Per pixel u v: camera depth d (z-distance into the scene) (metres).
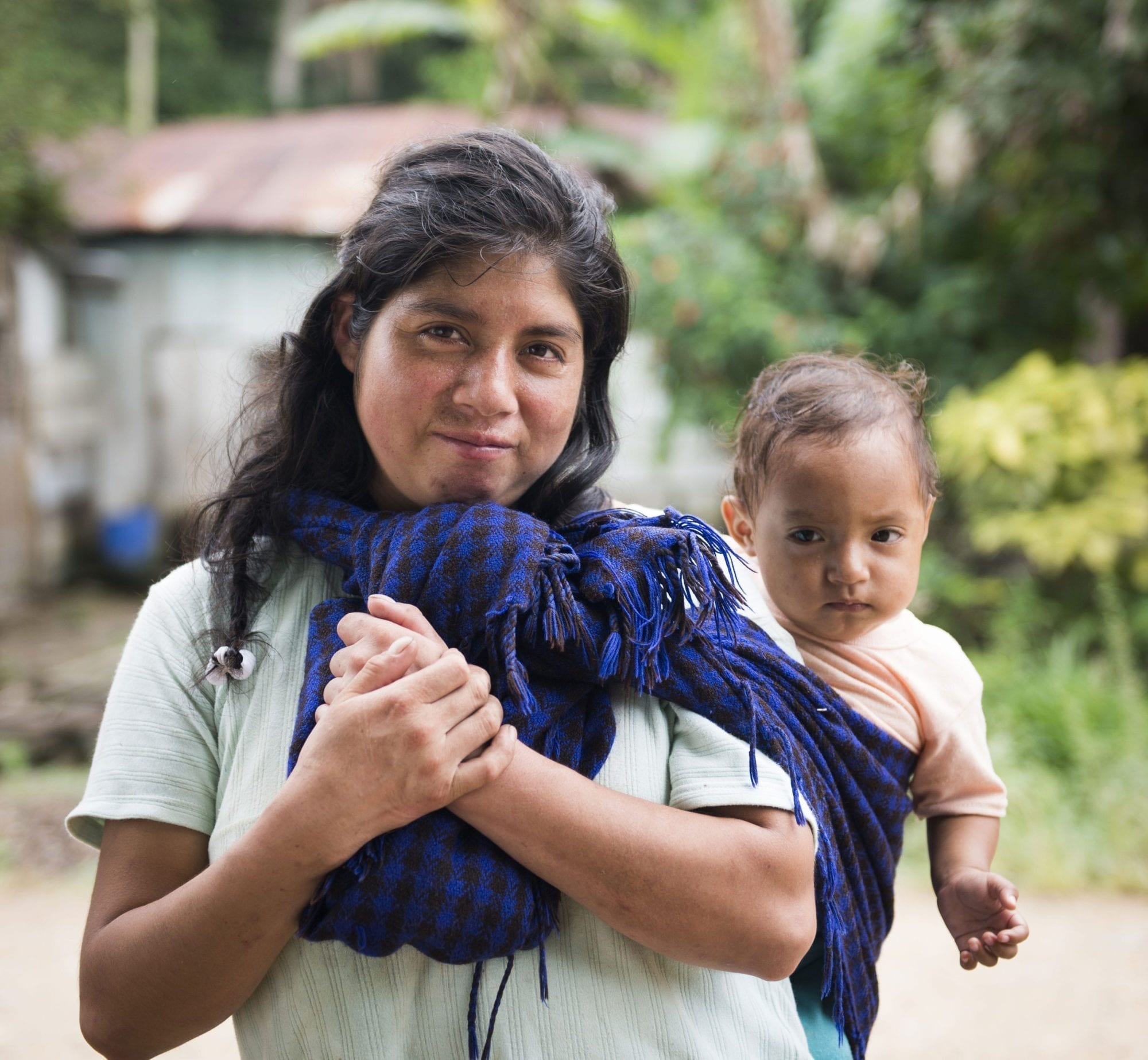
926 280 6.67
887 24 6.43
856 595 1.54
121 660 1.34
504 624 1.17
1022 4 5.58
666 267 6.67
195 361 10.11
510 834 1.12
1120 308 6.51
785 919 1.18
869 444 1.53
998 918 1.46
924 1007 3.68
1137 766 4.70
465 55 14.64
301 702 1.21
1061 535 5.57
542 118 8.18
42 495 9.67
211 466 1.47
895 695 1.56
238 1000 1.17
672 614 1.22
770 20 7.09
